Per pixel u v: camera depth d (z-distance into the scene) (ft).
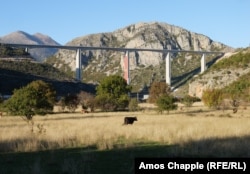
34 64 654.53
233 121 138.51
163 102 225.35
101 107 284.41
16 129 120.16
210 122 134.92
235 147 71.46
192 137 87.71
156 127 113.50
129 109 287.48
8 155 72.02
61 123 151.23
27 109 140.56
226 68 475.31
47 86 273.33
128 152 73.36
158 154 68.85
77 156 69.46
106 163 62.75
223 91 274.16
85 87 620.49
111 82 308.40
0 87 467.11
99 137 93.20
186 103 315.17
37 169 56.13
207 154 66.85
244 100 256.32
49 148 78.95
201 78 490.90
